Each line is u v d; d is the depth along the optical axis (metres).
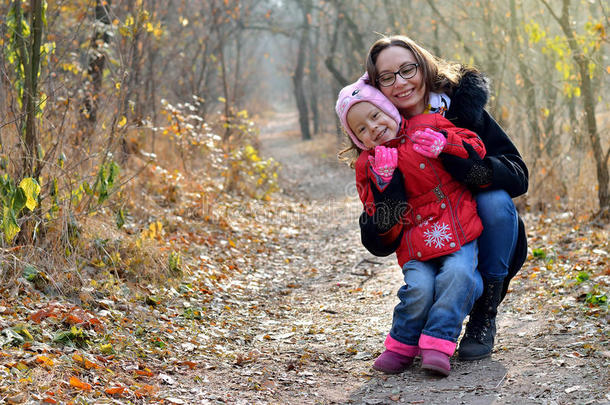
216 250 6.74
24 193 4.04
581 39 7.50
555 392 2.91
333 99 26.52
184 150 8.93
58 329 3.61
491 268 3.44
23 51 4.58
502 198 3.39
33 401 2.72
